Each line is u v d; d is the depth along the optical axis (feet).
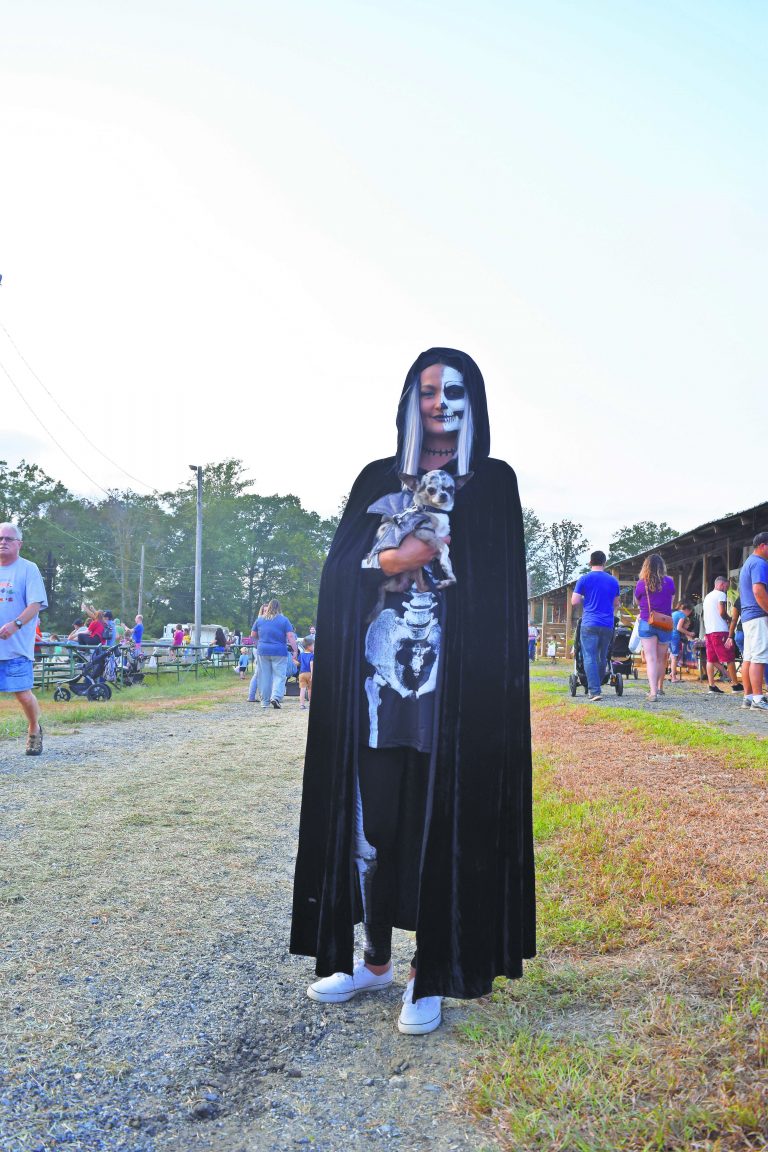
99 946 10.73
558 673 74.02
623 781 18.70
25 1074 7.69
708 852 12.88
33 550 277.23
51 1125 6.93
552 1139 6.45
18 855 14.78
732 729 26.99
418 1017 8.45
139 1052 8.15
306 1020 8.87
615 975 9.18
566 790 18.01
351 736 8.50
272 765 24.75
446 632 8.36
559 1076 7.16
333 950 8.57
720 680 54.13
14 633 25.96
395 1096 7.40
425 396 8.72
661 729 26.07
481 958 8.21
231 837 16.12
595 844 13.69
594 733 26.66
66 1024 8.66
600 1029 8.11
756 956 9.15
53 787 21.11
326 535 338.34
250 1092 7.55
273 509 314.35
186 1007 9.11
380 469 9.10
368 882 8.85
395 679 8.43
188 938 11.06
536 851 13.88
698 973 8.97
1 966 10.07
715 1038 7.54
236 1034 8.55
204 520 298.76
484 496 8.70
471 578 8.43
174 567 295.69
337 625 8.66
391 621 8.45
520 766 8.64
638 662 74.84
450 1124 6.94
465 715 8.27
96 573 294.87
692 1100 6.68
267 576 313.12
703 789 17.42
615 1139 6.35
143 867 14.11
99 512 296.51
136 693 60.75
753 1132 6.31
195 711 44.42
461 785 8.23
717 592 44.47
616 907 11.03
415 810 8.68
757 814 15.07
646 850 13.24
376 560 8.35
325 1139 6.82
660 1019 8.00
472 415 8.76
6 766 24.52
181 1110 7.23
